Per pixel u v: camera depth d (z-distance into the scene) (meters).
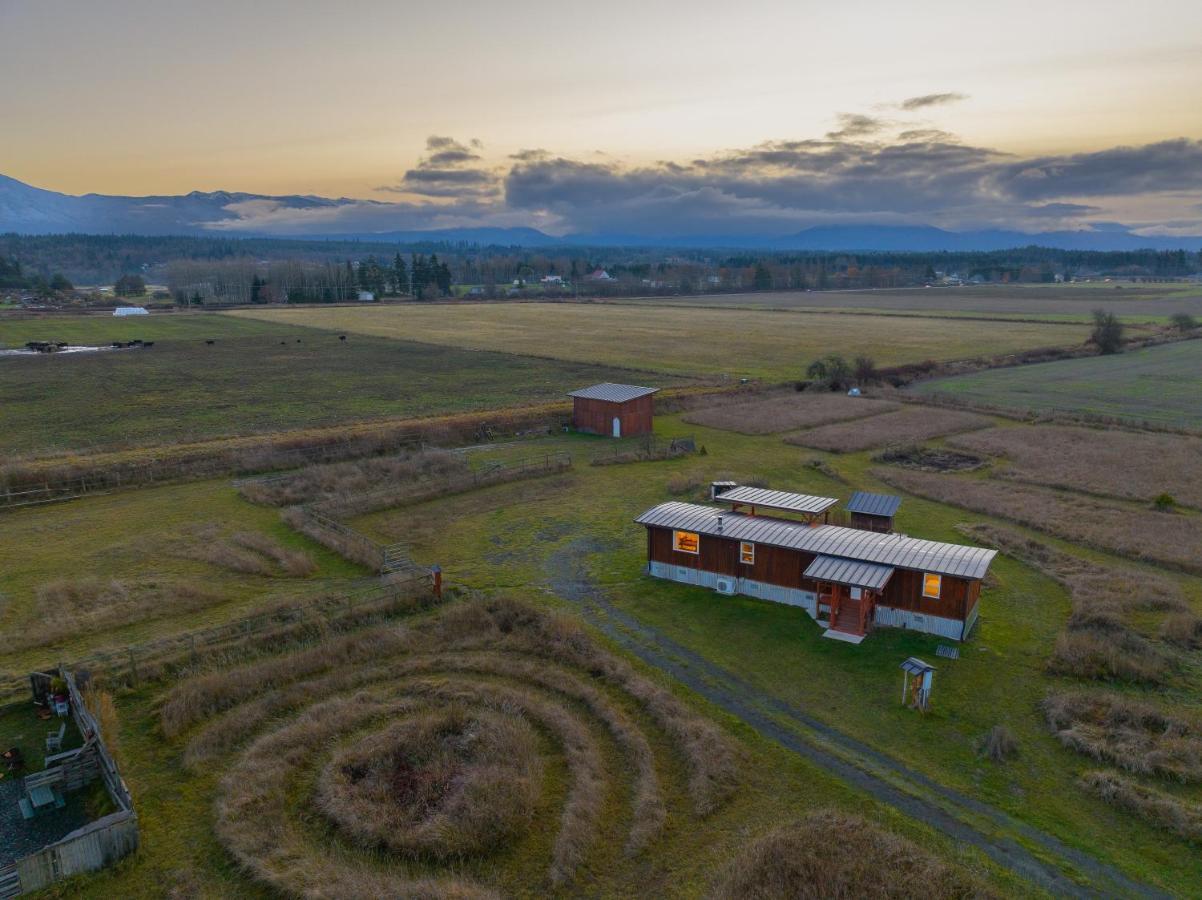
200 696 28.78
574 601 38.44
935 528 49.28
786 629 35.56
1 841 21.84
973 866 21.08
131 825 21.39
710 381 103.75
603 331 168.00
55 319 185.38
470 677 31.16
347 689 30.28
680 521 40.53
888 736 27.42
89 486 55.62
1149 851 21.95
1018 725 28.06
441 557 44.28
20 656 32.12
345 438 68.06
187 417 80.31
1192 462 64.94
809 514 42.12
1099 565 42.81
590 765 25.17
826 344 144.88
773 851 21.16
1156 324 176.75
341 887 20.02
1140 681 30.88
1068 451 69.00
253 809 23.19
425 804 23.56
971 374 115.00
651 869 21.06
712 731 26.95
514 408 84.06
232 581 40.19
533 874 21.03
